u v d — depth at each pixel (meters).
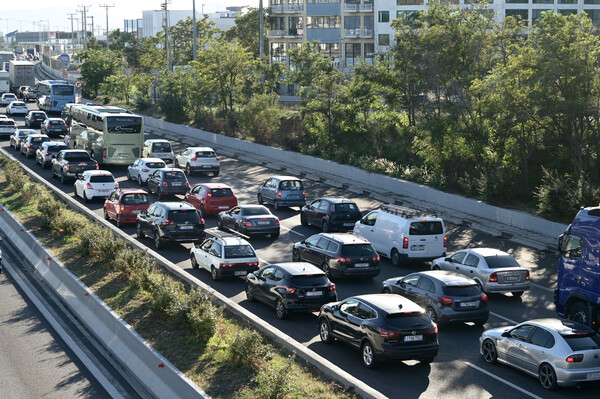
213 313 16.70
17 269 25.23
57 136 62.78
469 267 22.08
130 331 16.22
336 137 49.72
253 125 55.59
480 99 34.44
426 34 41.28
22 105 79.44
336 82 50.03
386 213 26.69
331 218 29.97
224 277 22.73
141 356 15.36
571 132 31.73
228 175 45.75
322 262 23.50
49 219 29.47
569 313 18.98
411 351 15.26
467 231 31.36
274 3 89.94
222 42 63.72
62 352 16.84
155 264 23.72
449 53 40.41
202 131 61.16
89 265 23.84
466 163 38.12
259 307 20.38
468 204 34.31
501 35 40.47
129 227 31.44
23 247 27.66
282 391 13.00
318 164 46.31
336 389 13.55
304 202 35.50
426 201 37.28
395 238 25.62
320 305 19.14
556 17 30.73
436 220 25.48
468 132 35.84
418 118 39.62
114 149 45.66
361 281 23.64
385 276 24.31
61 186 41.59
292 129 54.00
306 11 86.81
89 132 49.06
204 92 63.00
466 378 15.24
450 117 35.66
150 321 17.94
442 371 15.65
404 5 78.69
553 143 32.94
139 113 78.56
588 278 18.20
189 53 97.06
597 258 17.92
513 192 33.66
